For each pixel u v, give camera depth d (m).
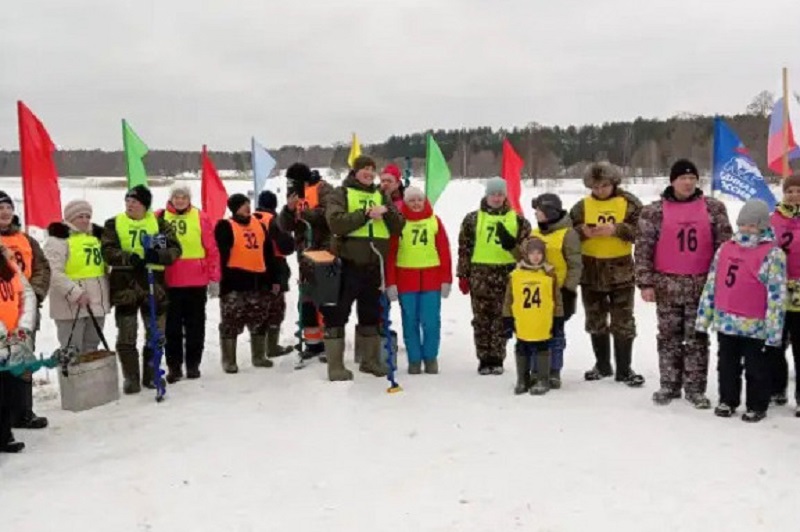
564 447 5.63
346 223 7.41
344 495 4.94
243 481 5.23
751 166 11.66
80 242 7.51
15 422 6.60
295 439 6.04
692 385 6.66
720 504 4.62
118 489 5.16
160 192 33.91
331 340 7.69
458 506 4.71
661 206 6.77
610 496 4.78
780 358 6.62
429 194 11.62
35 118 9.73
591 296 7.56
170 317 8.03
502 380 7.70
